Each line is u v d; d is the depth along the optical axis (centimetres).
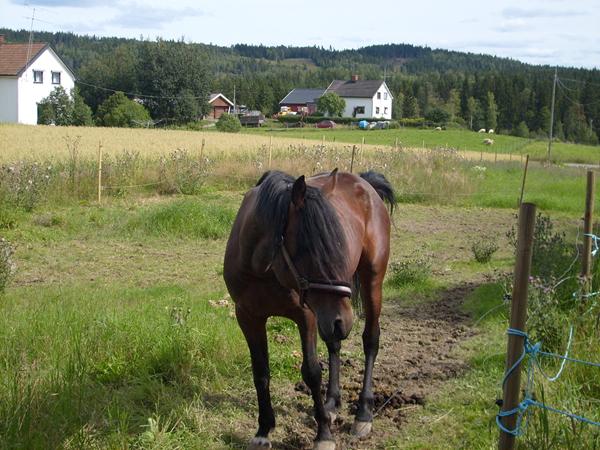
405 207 1766
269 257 367
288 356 571
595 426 376
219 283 895
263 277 381
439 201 1867
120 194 1582
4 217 1223
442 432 438
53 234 1184
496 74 12094
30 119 5584
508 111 10588
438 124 8581
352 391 514
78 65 13388
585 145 7462
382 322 713
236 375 525
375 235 476
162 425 424
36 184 1390
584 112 9662
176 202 1397
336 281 338
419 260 978
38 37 15875
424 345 631
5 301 727
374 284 483
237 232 406
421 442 425
